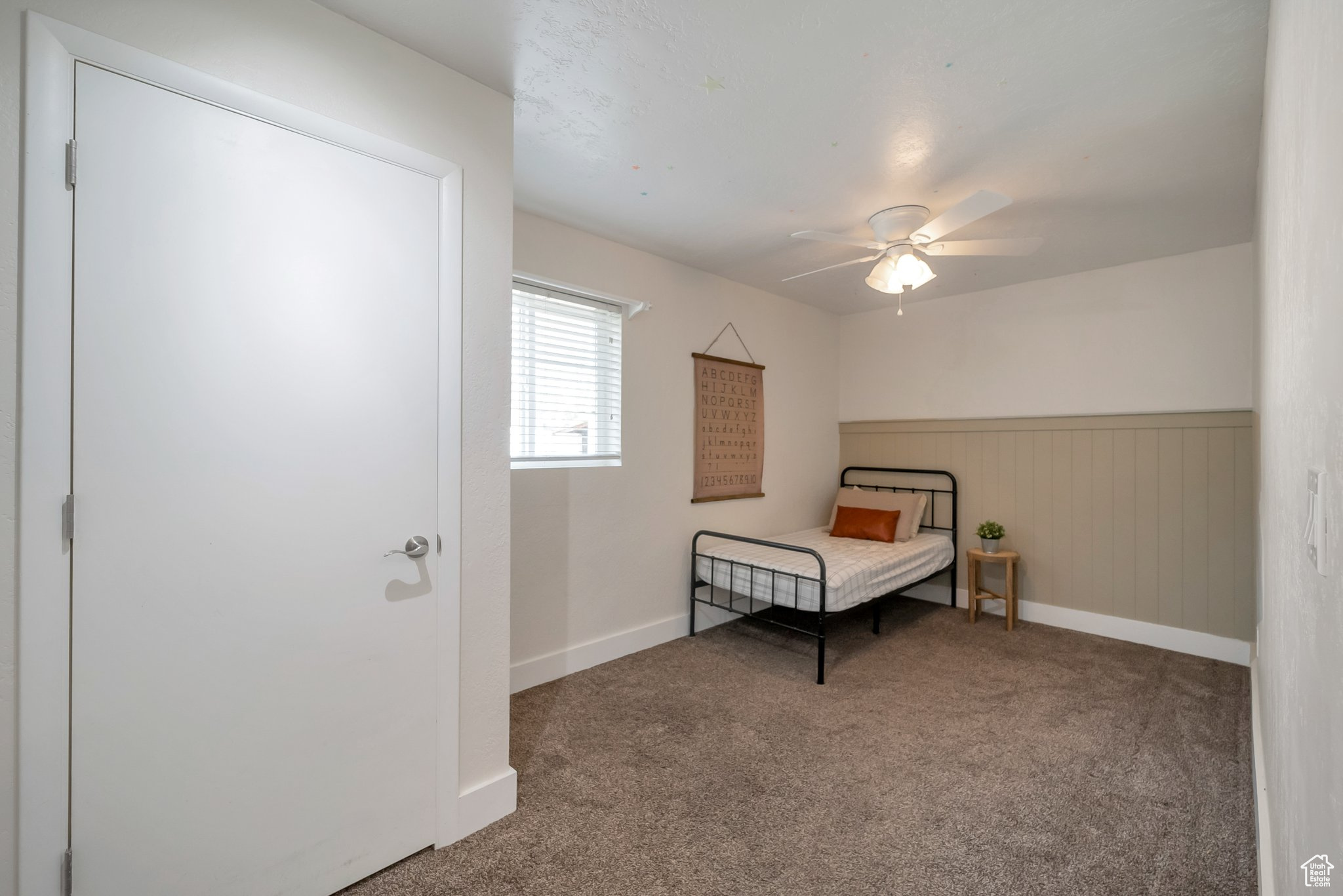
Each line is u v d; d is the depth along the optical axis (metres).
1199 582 3.23
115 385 1.19
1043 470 3.80
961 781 2.01
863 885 1.54
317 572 1.45
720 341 3.79
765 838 1.73
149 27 1.23
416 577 1.63
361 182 1.52
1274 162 1.25
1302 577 0.80
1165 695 2.69
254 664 1.37
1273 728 1.37
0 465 1.09
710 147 2.14
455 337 1.70
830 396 4.71
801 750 2.22
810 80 1.75
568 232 2.93
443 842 1.68
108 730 1.20
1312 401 0.72
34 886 1.13
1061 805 1.88
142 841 1.24
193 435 1.28
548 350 2.92
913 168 2.28
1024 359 3.86
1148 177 2.33
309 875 1.45
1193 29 1.50
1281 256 1.11
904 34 1.54
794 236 2.41
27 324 1.11
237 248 1.33
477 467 1.75
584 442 3.08
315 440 1.45
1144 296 3.40
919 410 4.38
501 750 1.83
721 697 2.68
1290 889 0.90
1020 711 2.54
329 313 1.46
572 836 1.74
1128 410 3.46
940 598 4.28
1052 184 2.39
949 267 3.53
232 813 1.34
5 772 1.10
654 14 1.48
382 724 1.57
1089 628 3.61
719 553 3.50
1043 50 1.59
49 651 1.13
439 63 1.67
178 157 1.26
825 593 2.89
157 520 1.24
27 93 1.11
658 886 1.54
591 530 3.09
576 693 2.73
